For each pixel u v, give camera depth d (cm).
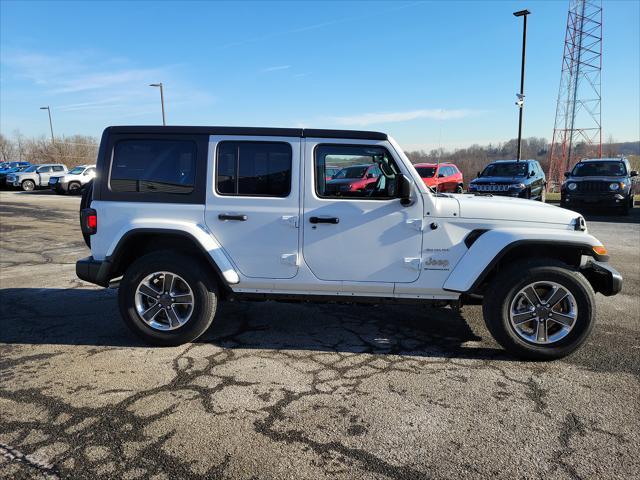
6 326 478
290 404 322
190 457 262
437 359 402
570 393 340
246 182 415
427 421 302
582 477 248
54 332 461
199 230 412
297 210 409
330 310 538
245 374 369
